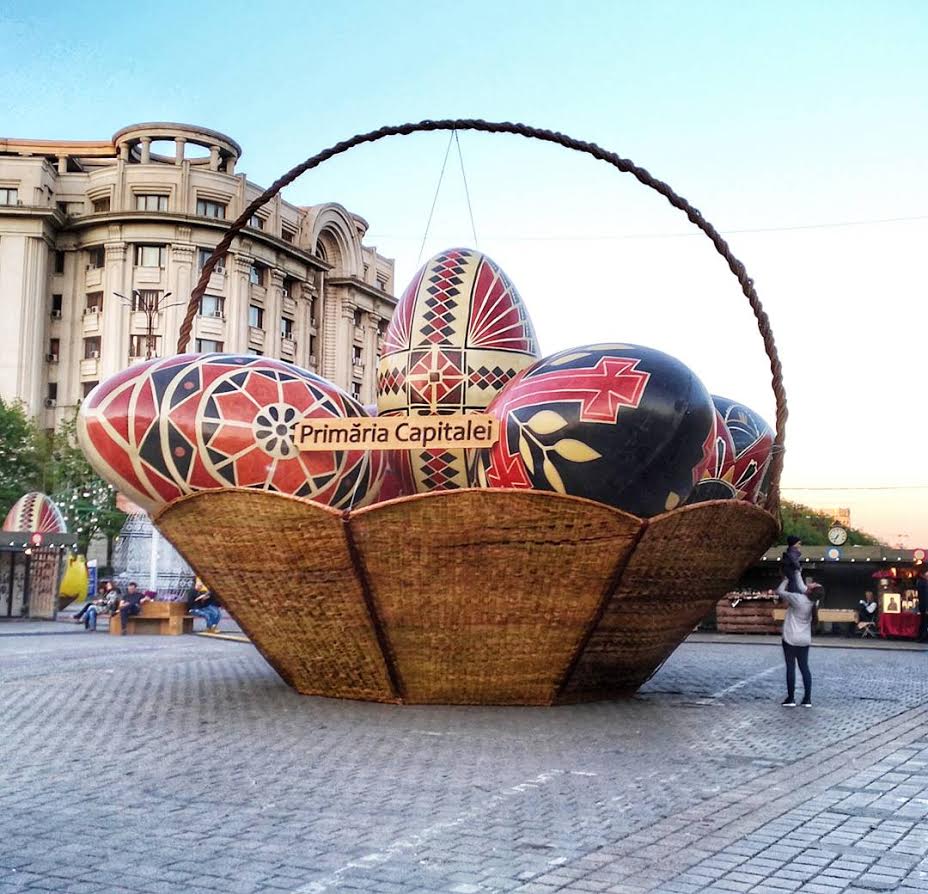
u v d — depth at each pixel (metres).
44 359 78.00
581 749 10.11
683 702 14.03
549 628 12.36
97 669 17.89
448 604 12.15
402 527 11.68
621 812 7.48
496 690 12.83
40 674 16.94
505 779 8.63
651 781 8.62
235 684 15.38
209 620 30.20
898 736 11.23
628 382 11.62
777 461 13.70
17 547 35.38
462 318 13.86
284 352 83.75
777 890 5.65
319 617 12.71
